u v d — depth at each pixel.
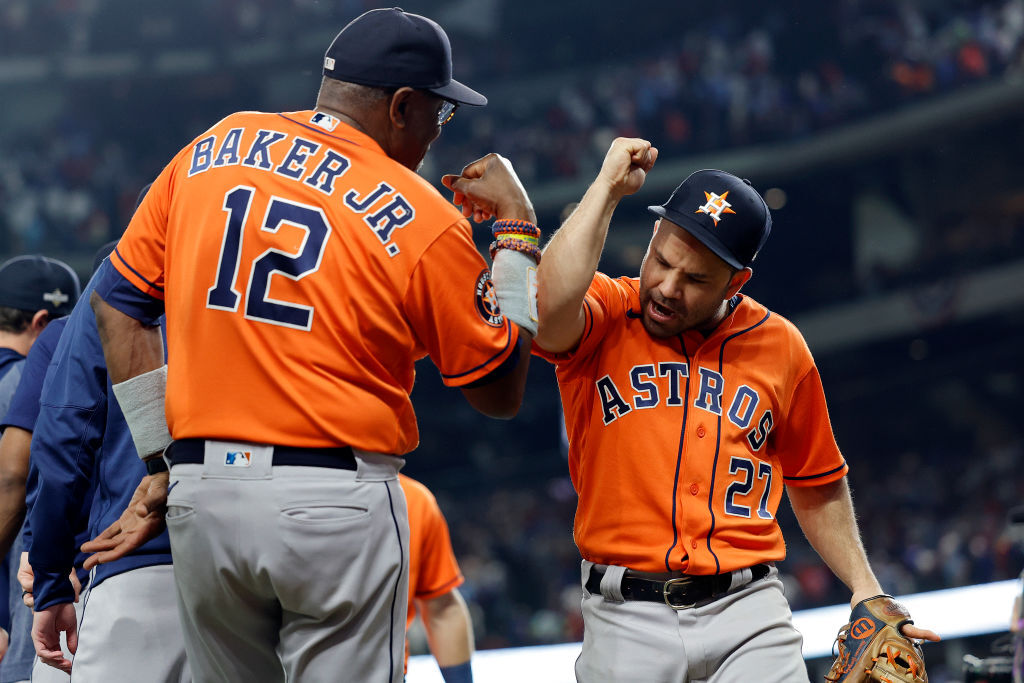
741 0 98.25
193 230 7.38
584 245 8.76
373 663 7.41
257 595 7.30
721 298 9.20
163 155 108.00
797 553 67.31
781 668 8.98
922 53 85.75
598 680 9.14
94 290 8.11
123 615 8.83
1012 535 58.97
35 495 8.96
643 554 9.02
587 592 9.56
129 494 9.16
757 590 9.25
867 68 88.75
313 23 108.31
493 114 105.75
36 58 109.25
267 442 7.08
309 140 7.59
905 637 9.38
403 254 7.32
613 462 9.25
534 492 89.19
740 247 8.93
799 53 92.88
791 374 9.71
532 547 76.38
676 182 91.88
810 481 10.09
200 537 7.15
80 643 8.97
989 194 84.56
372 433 7.30
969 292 79.75
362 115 7.81
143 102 109.75
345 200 7.34
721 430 9.23
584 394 9.57
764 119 90.62
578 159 95.12
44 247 92.75
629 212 94.50
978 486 74.50
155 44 109.00
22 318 12.21
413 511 14.04
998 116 77.12
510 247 8.34
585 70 104.81
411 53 7.77
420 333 7.62
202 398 7.19
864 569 10.00
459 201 8.88
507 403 7.88
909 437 88.62
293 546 7.01
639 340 9.49
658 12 103.00
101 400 9.02
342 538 7.12
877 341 86.56
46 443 8.85
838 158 86.00
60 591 8.99
